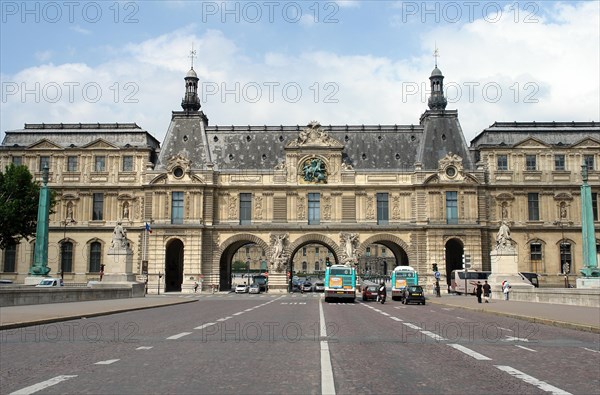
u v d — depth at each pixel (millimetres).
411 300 67875
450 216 102062
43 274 72125
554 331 32469
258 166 107125
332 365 19125
